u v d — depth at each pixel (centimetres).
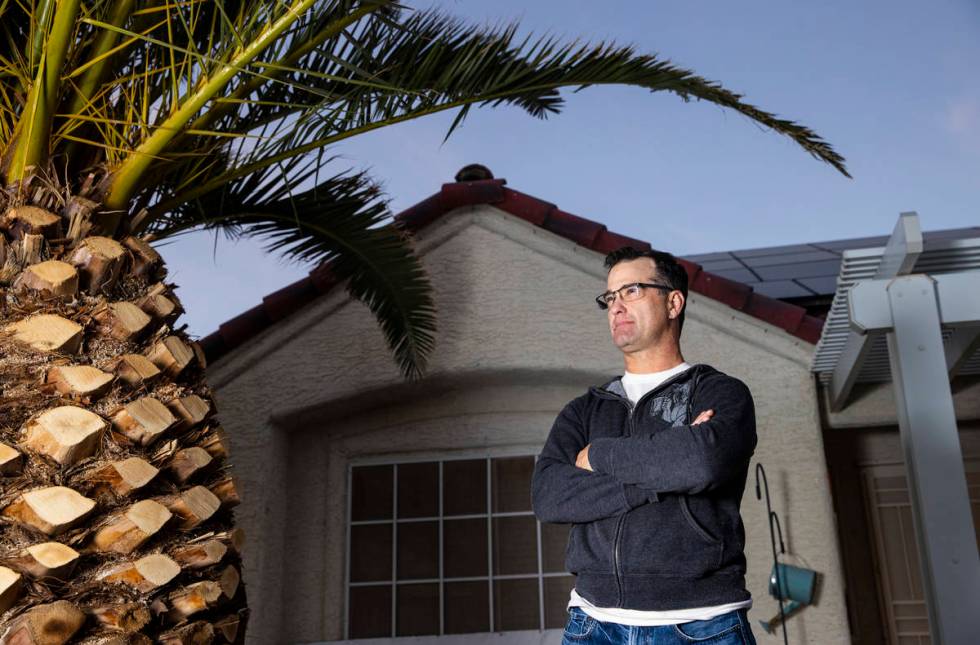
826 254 884
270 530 598
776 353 586
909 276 426
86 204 310
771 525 523
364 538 622
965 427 620
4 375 270
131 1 334
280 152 380
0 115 323
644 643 215
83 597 255
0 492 256
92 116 332
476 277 629
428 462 633
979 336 446
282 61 347
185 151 366
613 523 227
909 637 614
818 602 534
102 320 293
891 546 630
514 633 584
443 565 610
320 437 640
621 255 275
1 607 240
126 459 274
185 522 285
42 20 314
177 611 274
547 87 392
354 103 381
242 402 618
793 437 568
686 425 230
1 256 288
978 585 383
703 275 598
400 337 559
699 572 218
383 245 507
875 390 588
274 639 585
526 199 630
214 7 376
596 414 259
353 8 352
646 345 263
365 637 599
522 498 616
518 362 605
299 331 629
